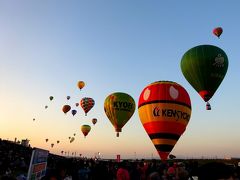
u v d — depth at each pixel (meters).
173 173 9.05
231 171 1.83
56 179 4.05
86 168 12.19
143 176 13.05
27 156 39.47
